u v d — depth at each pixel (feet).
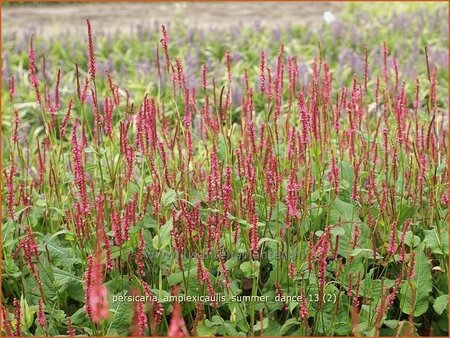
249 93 5.48
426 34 13.01
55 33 13.97
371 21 14.49
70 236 5.28
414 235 5.24
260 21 14.14
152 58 11.77
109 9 18.48
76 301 5.26
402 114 5.49
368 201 5.32
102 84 10.13
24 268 5.32
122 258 4.99
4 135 8.09
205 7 18.67
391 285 4.96
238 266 5.14
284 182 5.48
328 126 5.84
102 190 5.23
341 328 4.82
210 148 6.11
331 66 11.32
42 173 5.78
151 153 5.21
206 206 5.54
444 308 4.82
